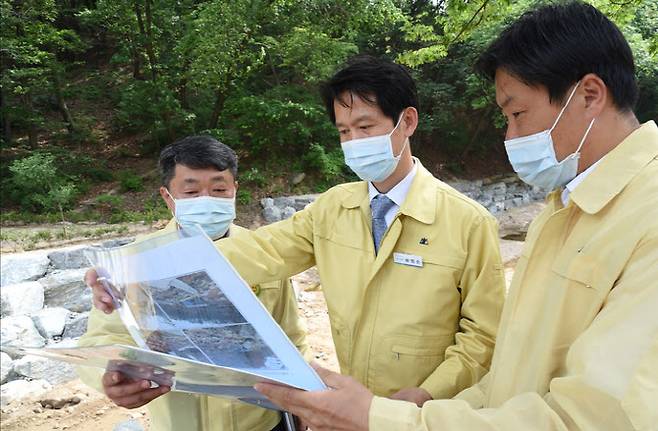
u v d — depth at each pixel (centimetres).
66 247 663
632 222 87
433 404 90
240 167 1109
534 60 98
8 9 921
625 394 73
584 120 100
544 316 103
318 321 537
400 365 156
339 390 95
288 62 1073
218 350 104
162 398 173
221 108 1147
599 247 91
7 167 959
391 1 1199
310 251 183
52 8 1010
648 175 90
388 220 167
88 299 551
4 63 1027
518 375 106
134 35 1114
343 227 173
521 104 104
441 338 158
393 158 162
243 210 981
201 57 962
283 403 96
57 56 1219
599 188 95
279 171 1107
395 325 157
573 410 81
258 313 99
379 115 158
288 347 98
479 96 1283
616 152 95
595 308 90
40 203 866
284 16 1090
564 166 105
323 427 94
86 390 409
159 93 1068
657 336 74
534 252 110
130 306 121
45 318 479
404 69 163
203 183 195
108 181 1020
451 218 159
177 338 108
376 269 160
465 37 522
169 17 1087
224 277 100
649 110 1348
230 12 944
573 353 85
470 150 1496
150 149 1150
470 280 157
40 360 439
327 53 1065
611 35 97
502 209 1267
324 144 1174
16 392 403
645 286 79
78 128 1172
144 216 858
